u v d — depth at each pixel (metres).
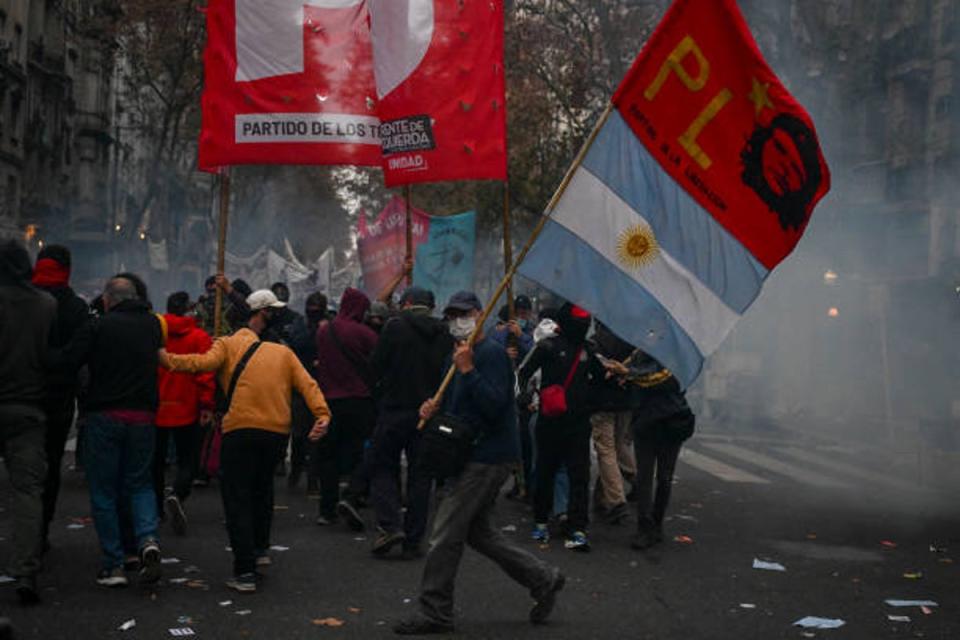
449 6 9.23
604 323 6.72
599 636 5.75
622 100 6.73
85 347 6.36
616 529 9.23
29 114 45.62
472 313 6.59
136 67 34.12
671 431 8.29
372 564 7.50
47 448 7.05
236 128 9.06
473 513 5.77
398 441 7.81
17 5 43.78
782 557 8.12
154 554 6.41
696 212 6.77
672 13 6.66
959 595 7.00
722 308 6.77
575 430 8.17
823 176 6.57
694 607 6.48
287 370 6.80
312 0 9.15
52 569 6.96
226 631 5.65
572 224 6.72
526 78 31.09
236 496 6.61
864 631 6.02
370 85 9.27
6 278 6.19
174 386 8.83
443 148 9.24
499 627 5.89
